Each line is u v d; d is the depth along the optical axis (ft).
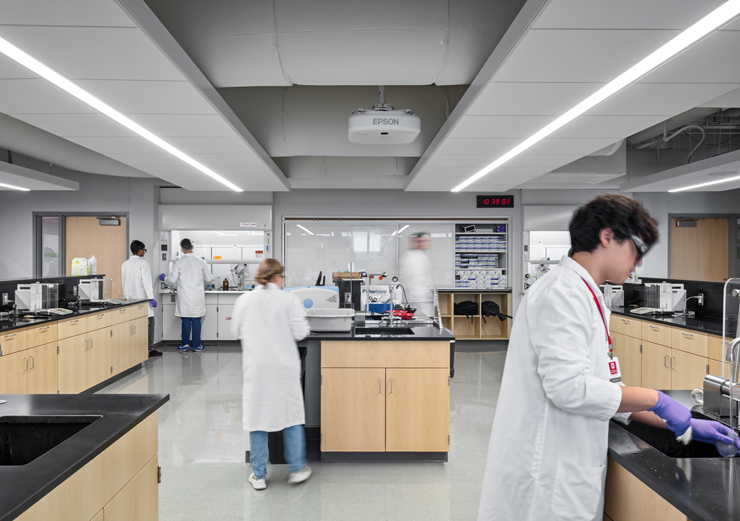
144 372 20.03
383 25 9.27
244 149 14.64
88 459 4.57
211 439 12.62
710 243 27.27
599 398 3.57
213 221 26.23
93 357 16.94
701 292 16.30
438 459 11.36
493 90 9.70
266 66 9.84
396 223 26.89
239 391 17.07
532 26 7.13
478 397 16.62
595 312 4.02
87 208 26.00
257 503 9.39
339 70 9.86
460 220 26.89
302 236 26.91
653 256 26.63
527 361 4.13
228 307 25.99
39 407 6.04
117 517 5.35
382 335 11.33
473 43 9.50
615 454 4.19
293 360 10.14
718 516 3.10
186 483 10.19
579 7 6.59
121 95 9.98
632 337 17.25
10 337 12.98
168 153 15.20
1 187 20.03
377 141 12.41
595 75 8.95
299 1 9.18
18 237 26.08
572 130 12.53
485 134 12.92
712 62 8.34
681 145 24.79
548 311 3.85
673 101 10.34
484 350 25.11
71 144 18.57
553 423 3.95
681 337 14.44
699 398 5.40
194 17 9.34
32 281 16.57
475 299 27.43
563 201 26.76
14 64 8.46
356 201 26.76
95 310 17.12
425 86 15.70
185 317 24.26
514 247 26.91
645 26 7.11
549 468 3.92
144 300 21.16
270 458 11.23
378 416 11.15
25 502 3.62
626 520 4.19
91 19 6.91
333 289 12.24
